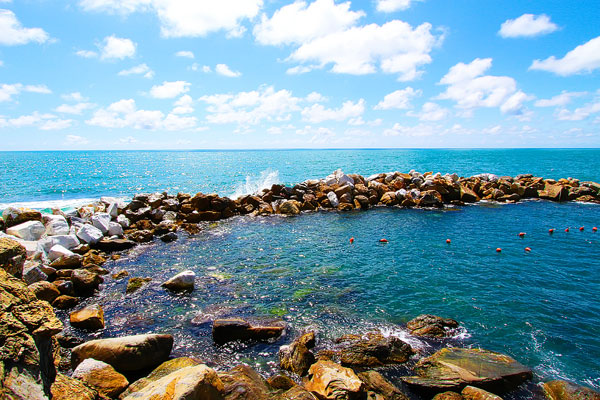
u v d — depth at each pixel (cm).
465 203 2981
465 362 797
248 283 1300
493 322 1019
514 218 2391
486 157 14462
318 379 718
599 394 687
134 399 520
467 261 1538
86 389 561
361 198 2867
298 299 1166
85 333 952
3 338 441
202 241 1889
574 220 2311
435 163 9412
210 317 1042
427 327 966
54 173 7156
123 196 3981
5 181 5419
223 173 7025
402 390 740
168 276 1376
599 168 7425
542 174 5997
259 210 2652
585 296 1189
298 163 10256
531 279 1334
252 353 863
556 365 825
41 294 1084
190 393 510
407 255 1627
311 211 2738
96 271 1386
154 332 960
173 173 7175
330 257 1603
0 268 551
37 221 1647
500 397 695
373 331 970
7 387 405
